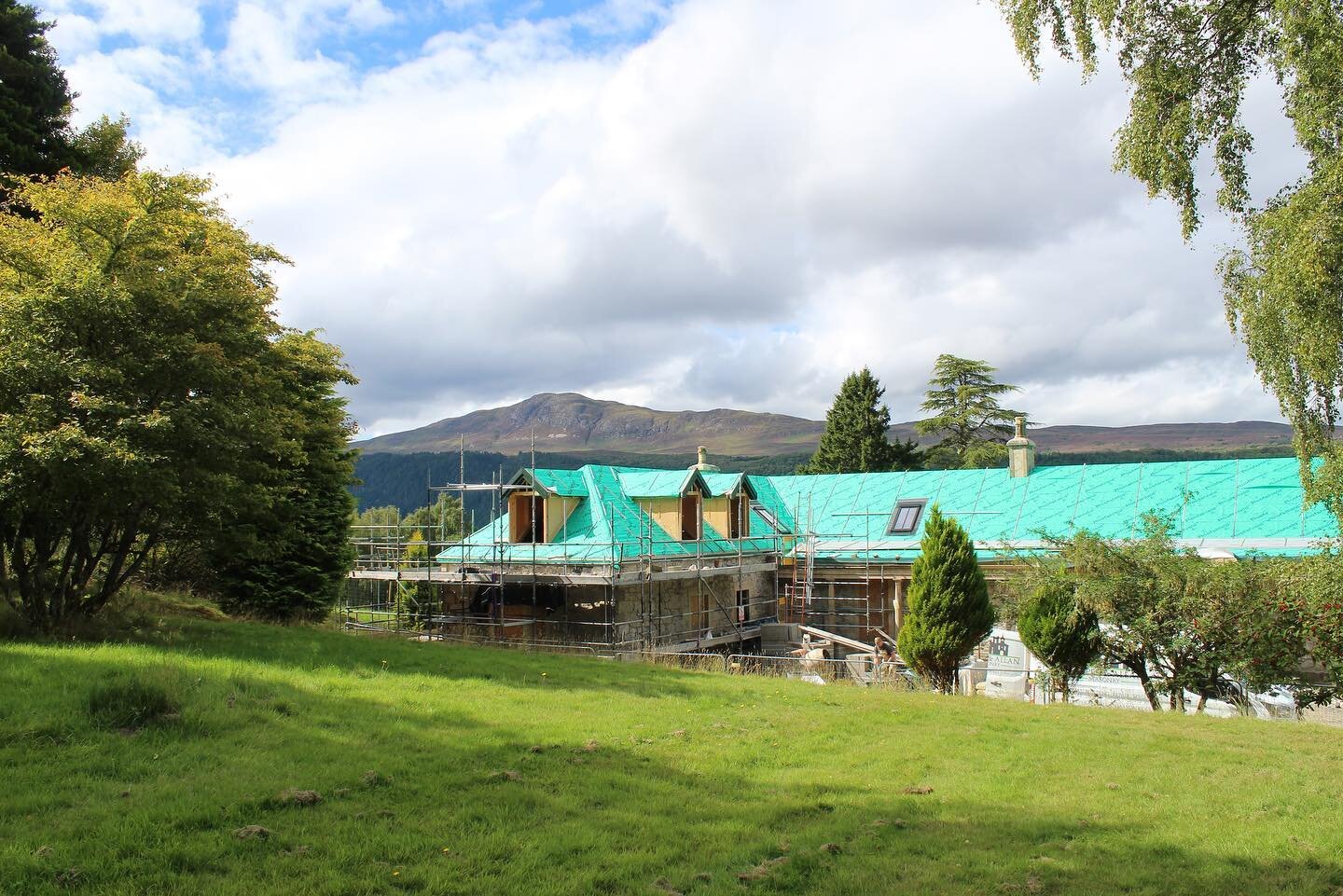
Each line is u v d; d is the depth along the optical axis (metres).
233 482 16.27
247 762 8.87
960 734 13.45
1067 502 34.47
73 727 9.19
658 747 11.34
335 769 8.91
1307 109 13.00
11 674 10.88
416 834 7.42
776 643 33.81
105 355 15.03
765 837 8.10
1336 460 15.27
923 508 36.97
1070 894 7.05
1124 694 21.70
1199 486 32.88
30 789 7.61
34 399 13.95
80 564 16.59
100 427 14.37
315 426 26.38
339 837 7.19
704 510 34.84
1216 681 18.55
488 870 6.81
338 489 28.89
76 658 12.36
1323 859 7.98
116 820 7.04
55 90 24.95
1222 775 11.28
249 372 17.67
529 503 30.61
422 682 14.47
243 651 15.84
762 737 12.47
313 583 28.06
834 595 35.72
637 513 31.86
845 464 60.34
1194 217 14.66
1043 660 20.31
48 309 14.45
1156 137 14.54
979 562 32.16
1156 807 9.65
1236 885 7.34
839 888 6.99
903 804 9.48
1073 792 10.27
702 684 17.23
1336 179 12.66
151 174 16.67
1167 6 14.35
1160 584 18.62
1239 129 14.50
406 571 31.25
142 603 21.02
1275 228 14.36
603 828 8.00
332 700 12.10
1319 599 16.38
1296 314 13.84
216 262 17.88
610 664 19.75
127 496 14.80
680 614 31.20
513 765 9.83
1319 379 14.17
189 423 14.93
